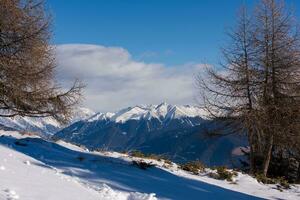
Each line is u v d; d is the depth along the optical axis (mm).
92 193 7652
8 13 26188
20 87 26828
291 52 24219
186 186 12648
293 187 17953
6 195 5375
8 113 27969
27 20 26766
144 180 12133
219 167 17062
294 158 26969
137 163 14172
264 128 23578
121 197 8250
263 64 24141
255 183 16609
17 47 26406
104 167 12906
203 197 11641
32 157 12086
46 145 15766
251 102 24078
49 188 6680
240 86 23953
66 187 7305
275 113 23891
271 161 26344
